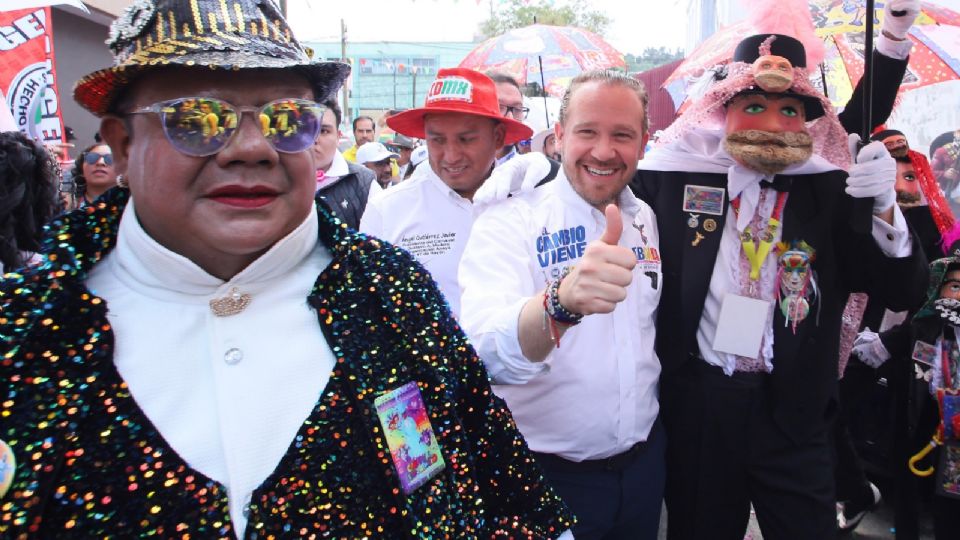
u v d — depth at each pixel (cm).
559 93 645
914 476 281
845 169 225
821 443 221
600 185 192
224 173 90
